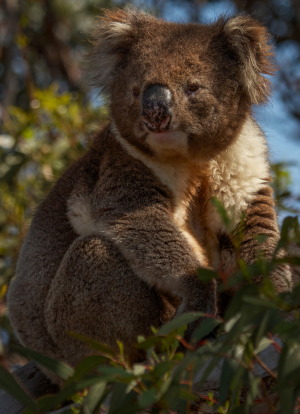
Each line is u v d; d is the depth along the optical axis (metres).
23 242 8.85
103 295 7.68
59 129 11.62
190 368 5.05
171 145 7.78
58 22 15.91
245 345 4.98
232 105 8.14
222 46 8.23
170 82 7.86
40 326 8.26
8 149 11.85
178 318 5.06
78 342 7.88
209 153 8.01
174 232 7.62
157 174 7.98
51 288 8.02
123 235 7.67
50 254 8.35
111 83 8.70
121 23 8.73
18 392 5.39
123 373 4.70
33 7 15.88
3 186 11.15
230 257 8.05
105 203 7.90
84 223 8.03
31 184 11.23
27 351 5.38
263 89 8.46
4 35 15.45
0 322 10.35
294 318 4.83
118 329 7.67
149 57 8.09
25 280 8.42
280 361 4.64
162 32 8.45
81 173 8.44
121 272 7.67
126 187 7.92
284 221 4.84
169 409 4.91
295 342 4.53
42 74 16.03
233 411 5.00
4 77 15.10
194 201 8.29
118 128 8.24
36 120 11.88
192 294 7.28
